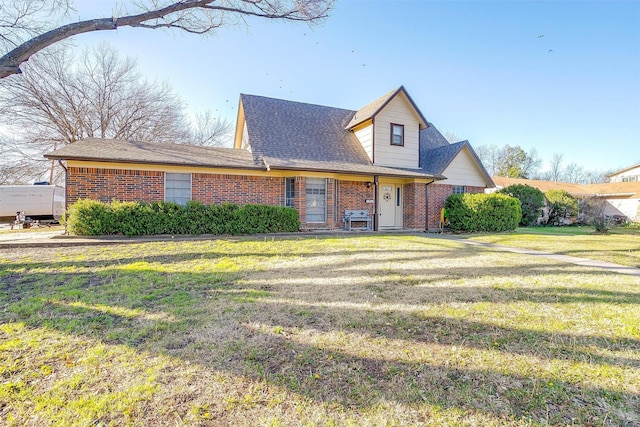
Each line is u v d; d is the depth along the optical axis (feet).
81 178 32.32
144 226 32.24
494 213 47.32
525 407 6.58
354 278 17.13
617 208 86.43
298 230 39.70
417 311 12.12
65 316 11.19
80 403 6.46
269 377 7.54
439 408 6.52
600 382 7.50
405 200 49.29
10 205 55.16
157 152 37.47
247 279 16.66
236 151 44.96
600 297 14.01
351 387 7.22
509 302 13.28
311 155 43.16
